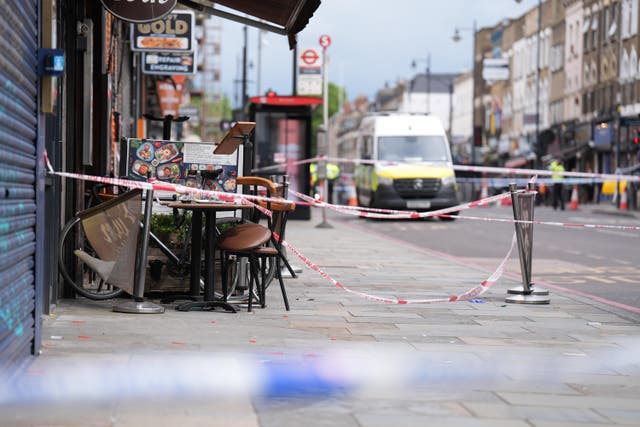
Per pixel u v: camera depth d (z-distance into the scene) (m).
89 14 32.69
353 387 17.50
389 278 38.06
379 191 95.94
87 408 15.38
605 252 56.09
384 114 102.62
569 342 23.27
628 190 132.25
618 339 23.83
